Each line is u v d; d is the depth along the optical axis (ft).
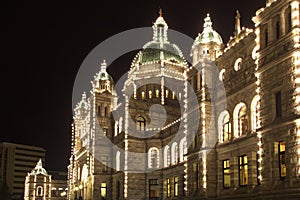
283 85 111.86
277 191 108.68
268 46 119.34
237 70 143.84
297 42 108.68
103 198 252.01
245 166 135.13
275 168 111.34
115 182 244.22
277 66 115.14
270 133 114.32
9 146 626.23
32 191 414.82
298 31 108.99
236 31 149.38
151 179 220.64
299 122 103.91
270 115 115.65
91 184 255.50
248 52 136.36
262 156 116.57
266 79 119.03
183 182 184.96
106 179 254.27
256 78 128.57
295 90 107.04
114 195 242.58
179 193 185.98
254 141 127.85
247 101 134.72
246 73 136.46
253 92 131.54
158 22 278.05
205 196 146.41
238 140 136.67
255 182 127.54
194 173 158.30
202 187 149.18
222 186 146.51
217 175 148.56
